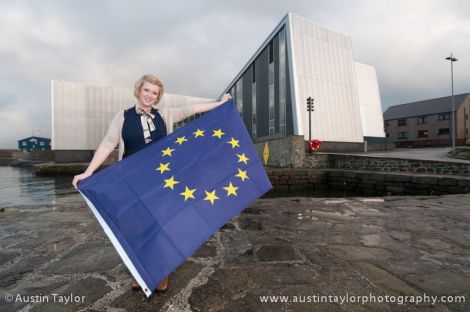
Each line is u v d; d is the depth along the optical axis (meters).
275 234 3.61
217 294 2.05
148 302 1.95
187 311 1.83
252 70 31.47
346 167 15.53
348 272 2.43
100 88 34.25
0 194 14.38
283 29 24.80
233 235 3.57
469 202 5.85
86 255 2.88
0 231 3.80
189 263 2.65
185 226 1.81
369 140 28.64
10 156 62.44
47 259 2.78
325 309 1.85
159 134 2.17
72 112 32.72
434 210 5.07
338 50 26.09
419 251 2.95
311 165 16.17
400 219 4.38
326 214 4.77
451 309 1.85
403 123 54.94
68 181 21.44
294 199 6.23
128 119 2.09
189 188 1.95
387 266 2.55
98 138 33.69
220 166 2.14
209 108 2.48
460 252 2.91
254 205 5.58
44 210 5.30
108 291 2.12
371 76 34.00
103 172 1.88
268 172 14.38
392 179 11.71
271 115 26.97
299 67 23.33
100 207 1.73
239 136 2.36
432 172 11.57
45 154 49.28
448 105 48.75
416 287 2.15
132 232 1.70
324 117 23.67
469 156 15.16
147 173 1.93
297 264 2.61
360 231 3.72
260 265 2.59
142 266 1.63
